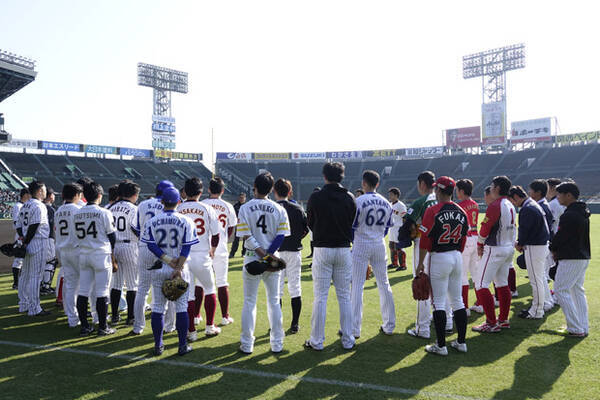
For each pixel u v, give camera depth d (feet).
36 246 17.87
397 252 29.94
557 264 14.89
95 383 10.85
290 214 15.49
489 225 14.97
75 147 153.79
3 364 12.23
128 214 16.47
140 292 14.89
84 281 15.12
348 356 12.76
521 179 151.12
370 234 14.56
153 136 177.47
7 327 16.06
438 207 12.79
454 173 167.94
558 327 15.60
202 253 14.64
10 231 60.75
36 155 151.02
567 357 12.50
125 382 10.91
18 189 116.57
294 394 10.12
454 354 12.89
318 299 13.37
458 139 172.86
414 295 13.14
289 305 19.49
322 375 11.30
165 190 13.07
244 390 10.38
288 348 13.56
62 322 16.84
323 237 13.26
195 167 192.44
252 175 194.18
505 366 11.84
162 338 14.43
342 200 13.32
